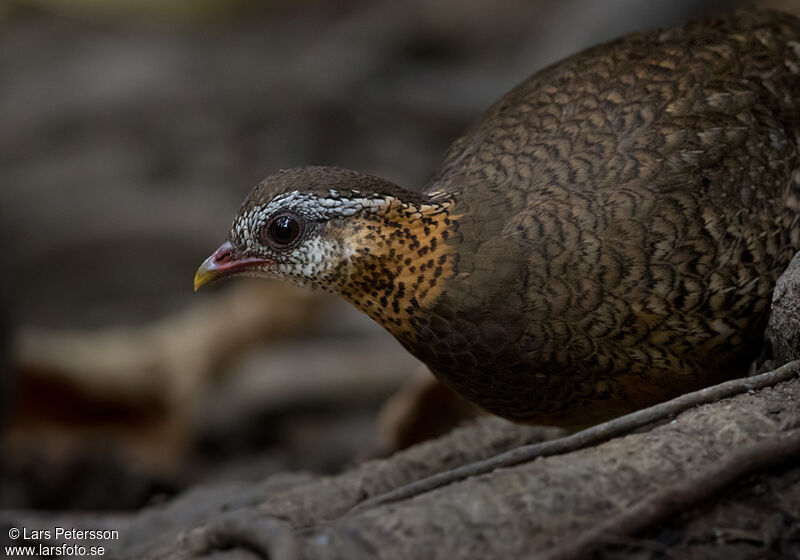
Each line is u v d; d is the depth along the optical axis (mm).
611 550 6203
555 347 7844
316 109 25984
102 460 15664
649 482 6566
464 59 27703
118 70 28328
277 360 17938
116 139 25688
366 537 6371
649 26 23016
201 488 11008
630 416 7086
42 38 30953
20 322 19234
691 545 6301
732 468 6434
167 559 7270
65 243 22203
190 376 17375
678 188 7867
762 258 7906
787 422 6820
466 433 9984
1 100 27672
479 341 7945
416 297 8016
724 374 8141
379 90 26250
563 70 8961
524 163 8219
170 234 22234
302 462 16625
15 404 16297
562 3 27797
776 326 7645
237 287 18703
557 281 7750
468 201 8109
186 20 31953
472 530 6348
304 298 18422
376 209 8062
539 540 6285
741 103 8281
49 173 24562
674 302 7719
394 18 29141
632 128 8180
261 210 8328
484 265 7863
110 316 20688
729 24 9062
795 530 6352
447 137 25234
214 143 25250
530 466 6777
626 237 7734
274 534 6395
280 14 32188
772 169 8109
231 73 27891
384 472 9328
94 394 17000
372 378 17641
